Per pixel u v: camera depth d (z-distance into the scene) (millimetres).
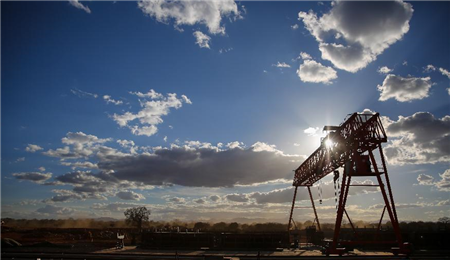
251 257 35125
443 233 47156
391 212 36812
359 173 38281
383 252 40250
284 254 38500
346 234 53625
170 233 48312
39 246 50375
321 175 50969
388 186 37344
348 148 40594
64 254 37719
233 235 46875
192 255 37406
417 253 38844
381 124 37969
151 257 35219
